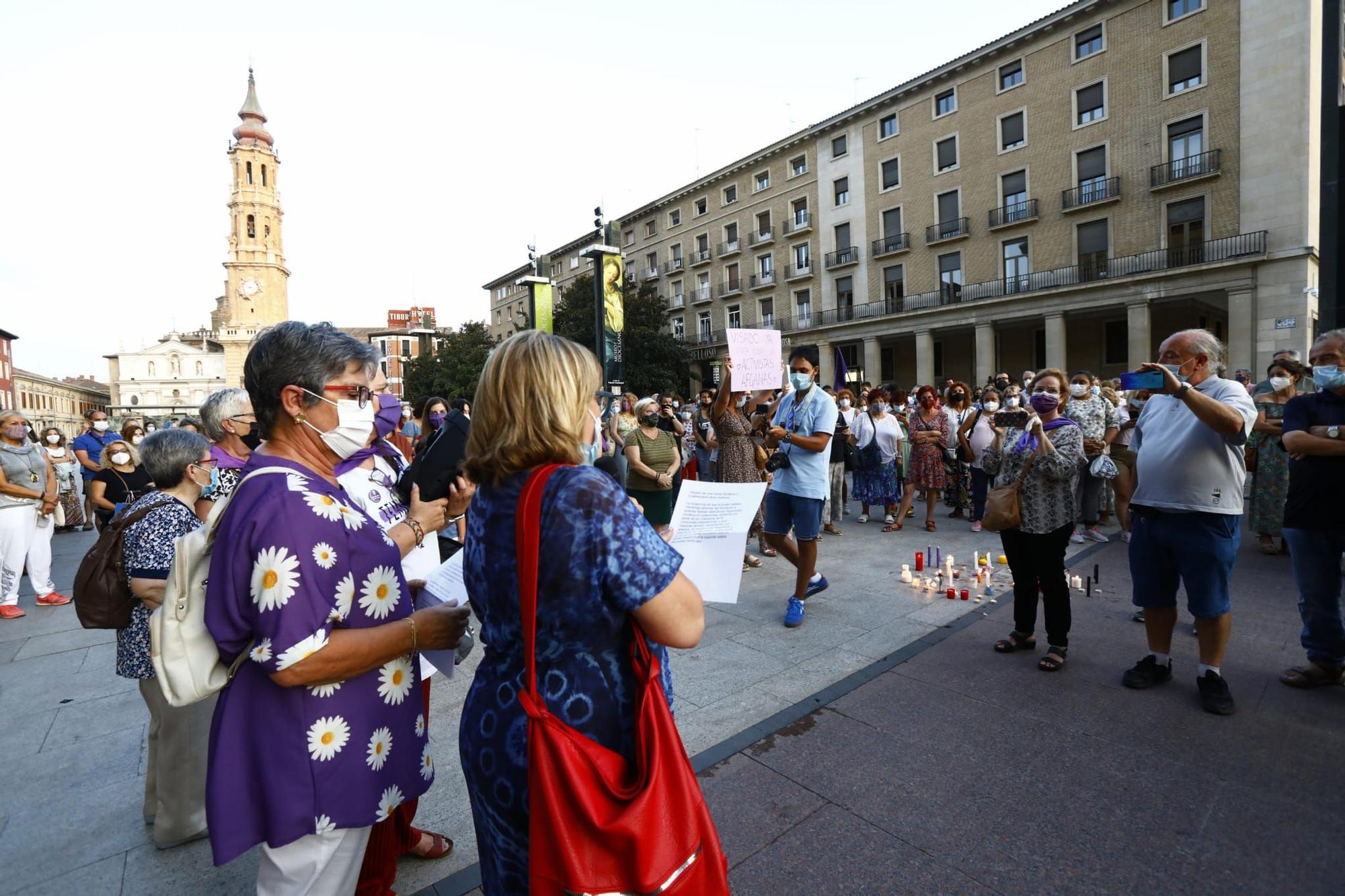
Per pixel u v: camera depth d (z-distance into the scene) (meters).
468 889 2.10
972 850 2.18
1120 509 6.90
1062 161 25.62
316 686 1.38
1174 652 3.78
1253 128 20.89
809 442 4.26
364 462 2.35
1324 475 3.19
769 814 2.41
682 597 1.18
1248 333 21.08
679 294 44.81
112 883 2.21
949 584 5.17
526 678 1.15
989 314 27.92
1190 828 2.24
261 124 85.12
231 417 3.05
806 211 35.91
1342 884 1.97
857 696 3.33
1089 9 24.28
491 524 1.26
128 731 3.36
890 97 30.89
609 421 7.27
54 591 6.30
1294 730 2.86
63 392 89.81
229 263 82.94
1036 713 3.08
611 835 1.05
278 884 1.42
